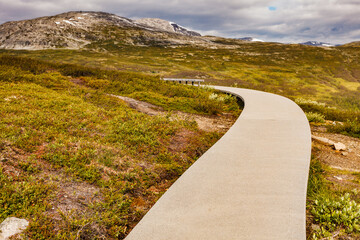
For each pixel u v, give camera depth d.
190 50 146.38
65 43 164.12
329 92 65.12
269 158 5.70
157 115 10.42
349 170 7.28
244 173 4.97
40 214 3.71
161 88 17.33
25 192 4.07
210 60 107.06
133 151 6.63
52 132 6.73
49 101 9.54
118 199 4.50
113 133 7.56
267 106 12.54
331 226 4.02
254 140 7.06
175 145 7.68
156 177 5.77
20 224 3.47
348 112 14.91
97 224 3.84
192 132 8.92
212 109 12.95
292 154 5.90
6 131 6.10
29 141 5.84
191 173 5.07
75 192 4.47
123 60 91.81
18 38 174.88
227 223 3.46
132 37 194.12
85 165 5.42
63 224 3.67
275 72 86.94
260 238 3.14
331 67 103.12
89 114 8.84
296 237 3.13
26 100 9.38
